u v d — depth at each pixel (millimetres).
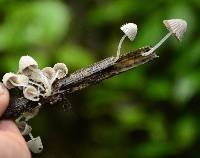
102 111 657
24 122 351
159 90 586
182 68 571
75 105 690
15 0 590
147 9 595
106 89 632
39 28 567
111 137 665
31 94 345
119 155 654
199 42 569
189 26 569
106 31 706
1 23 602
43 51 579
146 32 579
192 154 588
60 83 349
